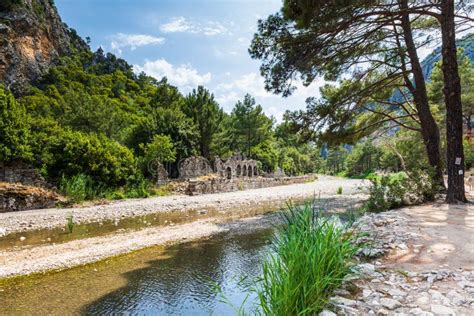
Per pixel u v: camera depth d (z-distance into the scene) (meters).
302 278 4.51
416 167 16.92
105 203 23.80
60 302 7.65
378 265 6.33
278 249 6.47
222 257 11.18
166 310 7.23
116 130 44.03
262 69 16.80
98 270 9.91
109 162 26.89
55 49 84.38
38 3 83.25
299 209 6.88
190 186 31.05
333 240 5.45
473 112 34.25
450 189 14.54
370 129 21.75
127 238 13.83
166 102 59.69
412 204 15.02
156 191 29.56
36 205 21.36
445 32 14.28
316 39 14.80
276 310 4.32
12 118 23.02
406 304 4.55
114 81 86.81
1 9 68.88
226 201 27.12
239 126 58.69
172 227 16.30
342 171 107.50
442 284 5.20
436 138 18.09
